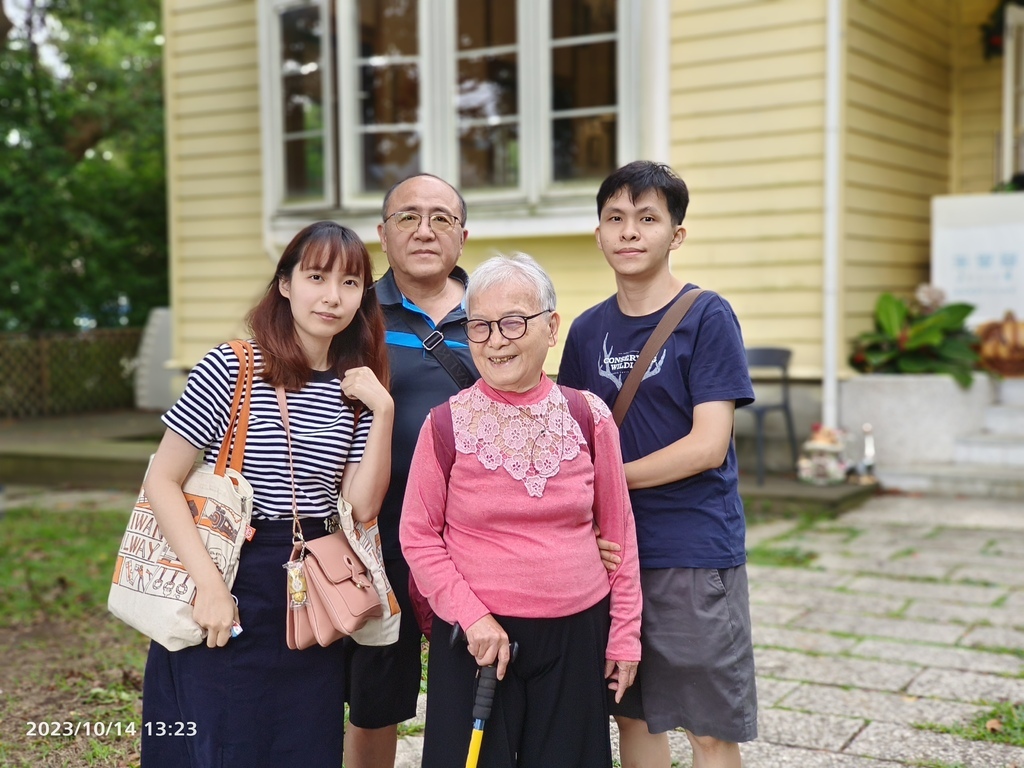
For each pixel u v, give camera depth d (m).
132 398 14.55
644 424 2.50
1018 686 3.83
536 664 2.21
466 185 8.00
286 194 8.77
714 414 2.41
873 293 7.81
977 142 9.07
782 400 7.46
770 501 6.80
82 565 5.90
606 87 7.54
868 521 6.53
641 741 2.66
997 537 6.07
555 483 2.20
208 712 2.26
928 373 7.47
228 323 9.41
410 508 2.25
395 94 8.19
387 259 2.78
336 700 2.39
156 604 2.20
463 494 2.21
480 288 2.21
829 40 7.09
